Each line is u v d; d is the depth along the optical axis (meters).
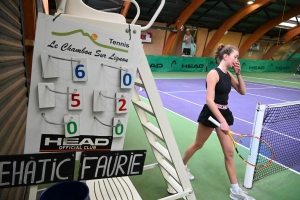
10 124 1.63
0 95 1.36
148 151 3.42
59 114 1.10
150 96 1.43
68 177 1.17
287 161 3.30
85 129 1.17
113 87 1.18
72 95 1.09
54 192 1.15
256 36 20.27
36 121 1.06
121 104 1.21
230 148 2.33
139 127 4.46
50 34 0.99
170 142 1.58
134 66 1.20
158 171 2.87
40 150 1.11
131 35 1.20
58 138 1.13
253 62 20.03
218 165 3.16
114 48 1.14
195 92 8.85
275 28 21.45
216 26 18.94
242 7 16.23
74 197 1.19
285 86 11.94
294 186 2.73
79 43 1.05
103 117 1.20
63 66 1.04
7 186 1.06
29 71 3.00
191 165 3.13
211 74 2.17
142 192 2.42
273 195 2.53
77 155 1.20
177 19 16.64
